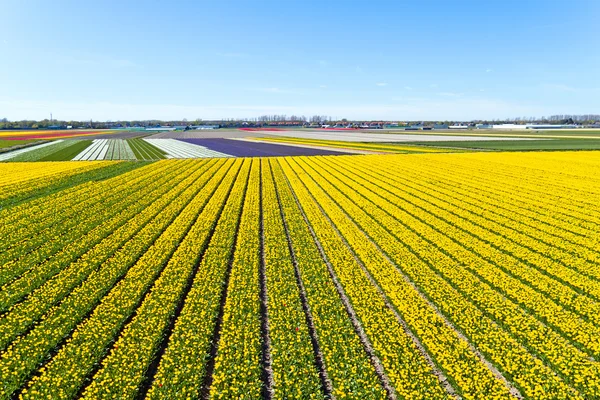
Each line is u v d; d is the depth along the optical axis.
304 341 13.91
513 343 13.88
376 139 127.25
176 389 11.77
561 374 12.57
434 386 11.84
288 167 58.56
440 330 14.69
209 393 12.09
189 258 21.33
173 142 120.69
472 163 61.09
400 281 18.66
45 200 35.53
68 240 24.38
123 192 39.06
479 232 26.12
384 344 13.83
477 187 41.59
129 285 18.20
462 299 16.97
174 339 14.24
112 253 22.58
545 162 61.28
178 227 26.86
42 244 24.05
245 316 15.62
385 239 24.52
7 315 15.91
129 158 74.69
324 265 20.48
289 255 21.98
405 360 12.90
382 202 34.69
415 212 31.17
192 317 15.61
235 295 17.31
